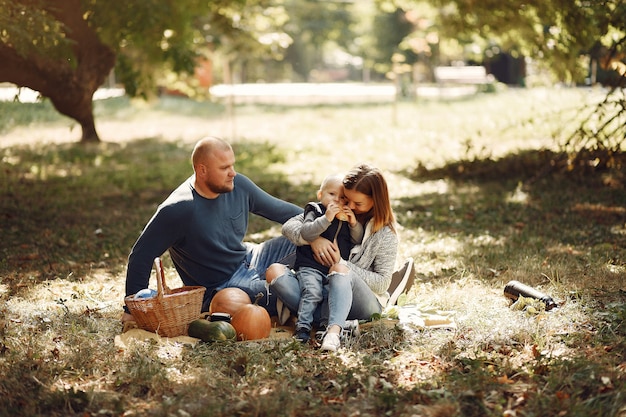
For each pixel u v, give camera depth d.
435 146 19.03
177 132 25.33
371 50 47.50
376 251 6.08
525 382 4.86
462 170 14.68
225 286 6.48
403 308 6.39
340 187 6.07
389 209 6.06
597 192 12.07
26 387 4.94
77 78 14.48
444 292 6.95
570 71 14.60
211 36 22.00
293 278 6.07
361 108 31.64
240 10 19.34
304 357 5.33
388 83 57.62
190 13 13.62
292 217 6.61
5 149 19.31
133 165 17.69
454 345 5.51
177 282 7.64
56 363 5.30
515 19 14.36
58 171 16.59
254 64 46.03
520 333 5.70
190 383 4.96
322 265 6.09
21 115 23.31
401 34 46.34
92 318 6.41
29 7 10.26
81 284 7.65
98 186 14.70
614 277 7.23
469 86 43.22
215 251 6.42
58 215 11.62
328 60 81.19
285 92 43.16
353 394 4.82
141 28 12.52
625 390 4.54
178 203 6.24
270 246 6.64
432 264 8.16
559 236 9.32
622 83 11.66
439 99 34.34
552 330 5.74
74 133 23.33
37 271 8.28
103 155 19.20
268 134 23.89
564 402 4.47
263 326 5.86
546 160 14.01
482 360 5.18
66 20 13.02
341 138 21.95
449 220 10.62
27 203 12.55
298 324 5.82
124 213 11.94
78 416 4.60
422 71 45.53
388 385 4.81
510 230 9.82
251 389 4.88
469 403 4.57
